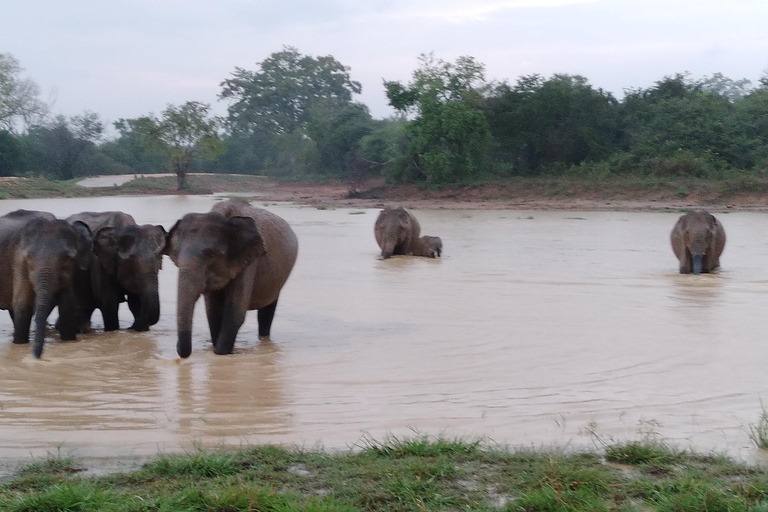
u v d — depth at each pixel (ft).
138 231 40.22
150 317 40.06
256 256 33.99
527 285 54.70
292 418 25.44
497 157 199.52
